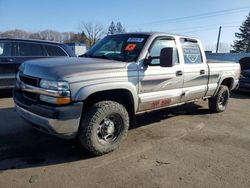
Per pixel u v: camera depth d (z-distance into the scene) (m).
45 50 8.42
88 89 3.88
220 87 7.05
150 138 5.20
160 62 4.47
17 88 4.57
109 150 4.34
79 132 4.07
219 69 6.73
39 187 3.40
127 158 4.30
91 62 4.31
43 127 3.91
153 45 4.93
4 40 7.81
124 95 4.61
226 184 3.66
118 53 4.92
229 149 4.87
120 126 4.44
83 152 4.42
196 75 5.92
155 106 5.09
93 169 3.90
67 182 3.54
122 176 3.74
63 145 4.66
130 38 5.11
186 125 6.16
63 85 3.74
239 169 4.11
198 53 6.10
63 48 8.80
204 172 3.96
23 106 4.16
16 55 7.95
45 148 4.54
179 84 5.48
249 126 6.36
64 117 3.74
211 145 5.02
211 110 7.31
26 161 4.07
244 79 10.98
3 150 4.41
